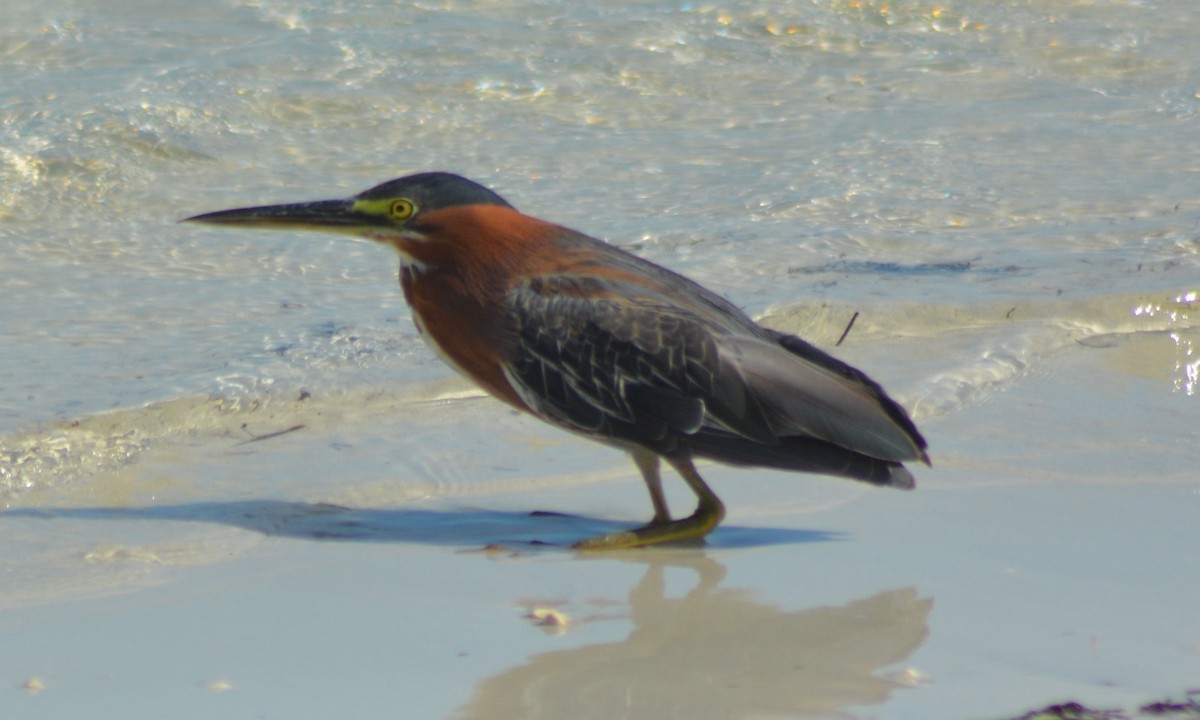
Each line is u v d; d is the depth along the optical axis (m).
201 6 24.14
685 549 9.67
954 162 20.62
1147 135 22.12
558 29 24.42
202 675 7.52
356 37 23.33
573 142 21.09
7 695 7.21
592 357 9.94
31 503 10.03
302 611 8.42
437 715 7.13
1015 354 13.62
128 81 20.83
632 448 9.99
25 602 8.40
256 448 11.29
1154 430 11.95
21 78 20.88
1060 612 8.48
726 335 9.98
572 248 10.44
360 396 12.27
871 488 10.85
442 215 10.21
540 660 7.82
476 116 21.52
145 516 9.88
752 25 25.38
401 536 9.78
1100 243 17.17
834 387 9.84
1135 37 26.25
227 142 19.86
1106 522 10.01
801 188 19.34
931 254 16.72
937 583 8.97
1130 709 7.19
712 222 17.78
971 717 7.12
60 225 17.22
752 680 7.61
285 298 15.09
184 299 14.95
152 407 11.53
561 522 10.25
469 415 12.19
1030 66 25.19
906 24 26.12
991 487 10.73
